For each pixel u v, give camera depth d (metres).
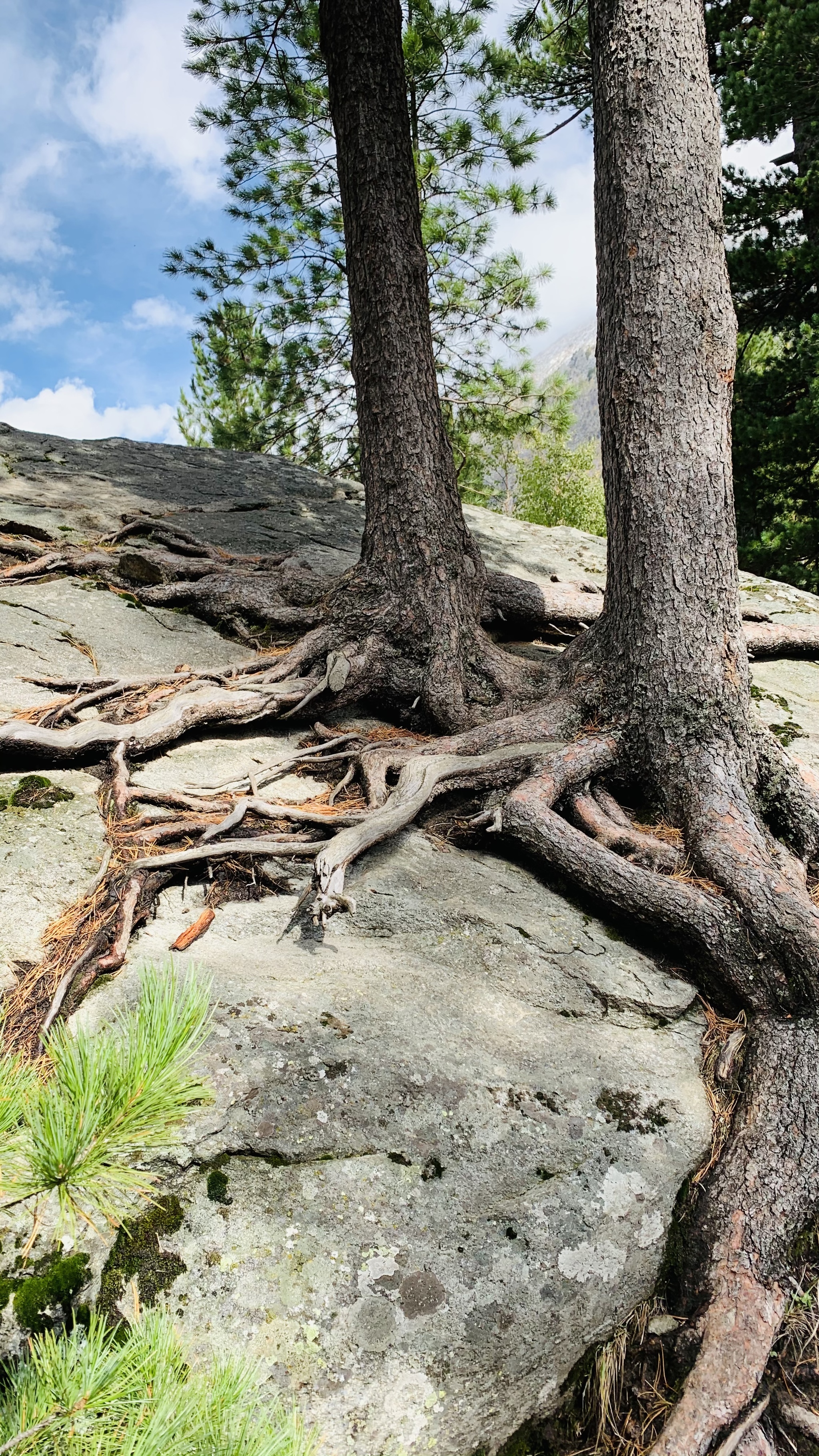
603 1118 3.15
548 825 4.42
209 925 3.68
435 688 5.79
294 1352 2.36
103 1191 1.60
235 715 5.12
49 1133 1.49
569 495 26.62
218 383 17.89
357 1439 2.31
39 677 4.99
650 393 4.93
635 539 5.02
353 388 17.25
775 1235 2.92
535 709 5.41
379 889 4.14
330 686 5.57
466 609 6.17
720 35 13.17
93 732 4.49
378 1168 2.79
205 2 9.45
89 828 3.96
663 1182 3.05
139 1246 2.45
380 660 5.89
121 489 8.81
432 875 4.34
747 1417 2.55
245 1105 2.84
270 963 3.50
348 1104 2.93
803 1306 2.82
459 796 5.03
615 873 4.16
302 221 15.00
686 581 4.89
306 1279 2.50
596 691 5.24
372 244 5.94
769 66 11.71
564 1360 2.70
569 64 13.14
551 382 17.23
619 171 4.97
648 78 4.89
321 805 4.68
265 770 4.78
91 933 3.36
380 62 5.88
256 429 17.78
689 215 4.89
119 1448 1.50
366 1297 2.50
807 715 6.78
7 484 8.18
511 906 4.22
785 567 13.46
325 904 3.67
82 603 6.18
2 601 5.89
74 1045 1.67
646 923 4.07
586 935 4.12
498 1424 2.55
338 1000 3.33
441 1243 2.67
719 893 4.05
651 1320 2.85
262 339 16.33
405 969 3.64
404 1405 2.39
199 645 6.08
